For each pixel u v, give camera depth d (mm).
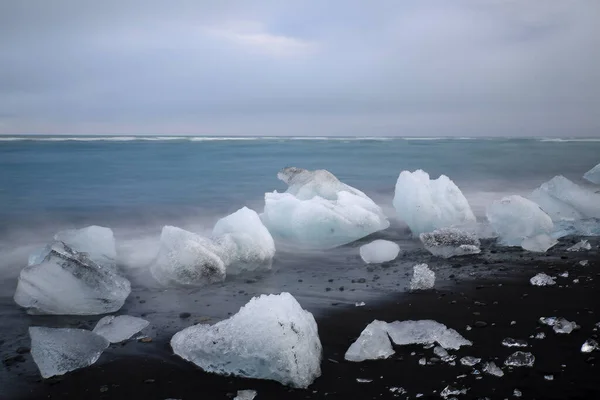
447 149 33969
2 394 2869
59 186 14148
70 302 4344
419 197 7520
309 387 2842
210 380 2996
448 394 2670
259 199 12031
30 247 7230
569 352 3170
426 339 3408
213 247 5453
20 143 36719
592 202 8289
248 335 3041
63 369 3145
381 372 2990
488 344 3336
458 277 5141
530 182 14789
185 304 4523
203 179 16016
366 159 24625
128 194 12750
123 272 5691
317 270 5703
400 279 5176
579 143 46844
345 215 7309
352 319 3969
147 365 3227
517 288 4676
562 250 6371
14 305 4613
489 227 7465
